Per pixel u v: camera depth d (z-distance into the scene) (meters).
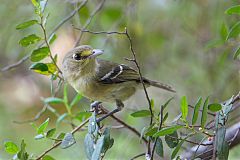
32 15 12.73
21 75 14.33
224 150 6.09
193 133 6.38
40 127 7.08
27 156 7.03
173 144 6.73
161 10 12.79
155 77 13.16
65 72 9.70
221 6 11.70
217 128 6.21
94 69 9.59
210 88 12.20
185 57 13.08
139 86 10.22
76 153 12.15
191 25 12.81
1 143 13.92
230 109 6.31
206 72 12.41
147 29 12.98
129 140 11.54
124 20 12.23
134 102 12.62
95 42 12.16
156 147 6.79
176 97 12.74
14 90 14.88
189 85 12.66
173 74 13.12
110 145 6.59
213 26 11.97
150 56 13.20
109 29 12.19
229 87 11.74
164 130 5.99
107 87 9.73
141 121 11.82
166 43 13.20
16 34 13.00
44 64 8.04
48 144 13.25
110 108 12.85
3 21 12.92
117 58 12.45
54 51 13.41
